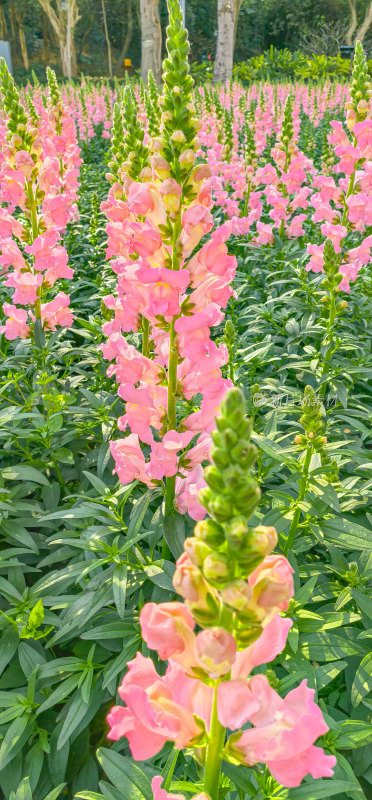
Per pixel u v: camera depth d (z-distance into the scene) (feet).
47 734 9.69
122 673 9.84
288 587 4.44
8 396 15.99
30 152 15.70
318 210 18.28
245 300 22.24
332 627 9.28
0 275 22.45
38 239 15.37
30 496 15.06
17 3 171.12
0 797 9.70
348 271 16.37
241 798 7.08
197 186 9.14
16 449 14.84
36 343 15.80
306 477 9.68
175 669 5.26
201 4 169.17
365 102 17.52
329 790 6.13
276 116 56.54
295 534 10.94
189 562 4.70
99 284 21.71
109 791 7.45
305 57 149.89
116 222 12.55
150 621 4.79
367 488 11.93
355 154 17.43
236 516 4.28
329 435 13.57
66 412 13.46
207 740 5.07
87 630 10.26
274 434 11.55
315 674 8.70
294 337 17.74
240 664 5.02
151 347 12.82
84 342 21.38
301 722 4.31
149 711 4.55
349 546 9.75
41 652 10.43
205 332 9.08
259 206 26.45
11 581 10.98
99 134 68.18
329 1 175.83
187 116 9.01
